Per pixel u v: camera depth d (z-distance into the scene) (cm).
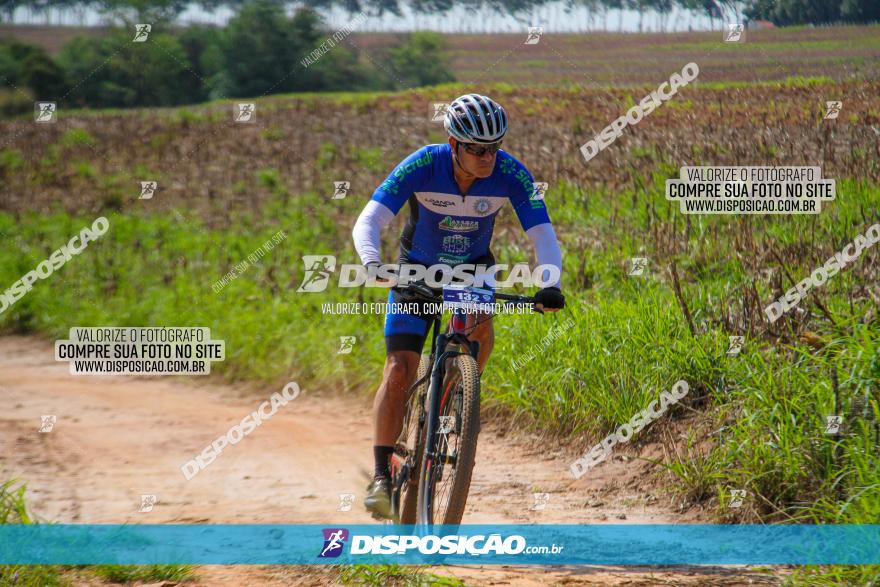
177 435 926
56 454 833
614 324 920
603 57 2658
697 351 794
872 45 2047
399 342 595
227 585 512
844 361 675
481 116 553
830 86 1802
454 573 536
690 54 2536
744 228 1054
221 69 3688
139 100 3484
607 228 1291
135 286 1507
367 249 572
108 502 694
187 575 527
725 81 2078
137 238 1802
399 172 608
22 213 2066
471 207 625
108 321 1373
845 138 1409
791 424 637
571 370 872
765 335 805
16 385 1137
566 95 2727
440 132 2752
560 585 512
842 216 1034
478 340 611
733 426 663
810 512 576
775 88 1888
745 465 631
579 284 1091
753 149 1400
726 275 1012
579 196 1495
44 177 2503
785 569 533
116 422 973
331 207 1933
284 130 3105
